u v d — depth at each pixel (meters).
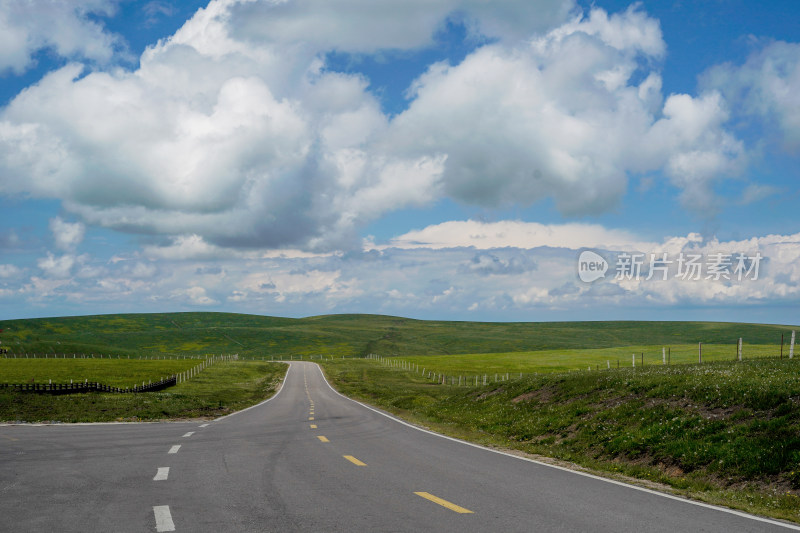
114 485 11.05
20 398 35.50
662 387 22.09
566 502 10.31
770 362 25.70
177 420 29.27
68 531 7.80
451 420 30.05
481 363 118.88
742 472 13.45
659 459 15.81
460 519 8.74
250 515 8.76
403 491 10.85
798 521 9.79
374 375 100.62
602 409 22.58
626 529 8.47
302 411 36.50
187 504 9.46
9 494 10.18
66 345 191.50
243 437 20.12
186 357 189.00
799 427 14.52
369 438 20.72
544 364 109.88
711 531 8.58
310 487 11.08
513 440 22.11
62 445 17.14
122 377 88.56
